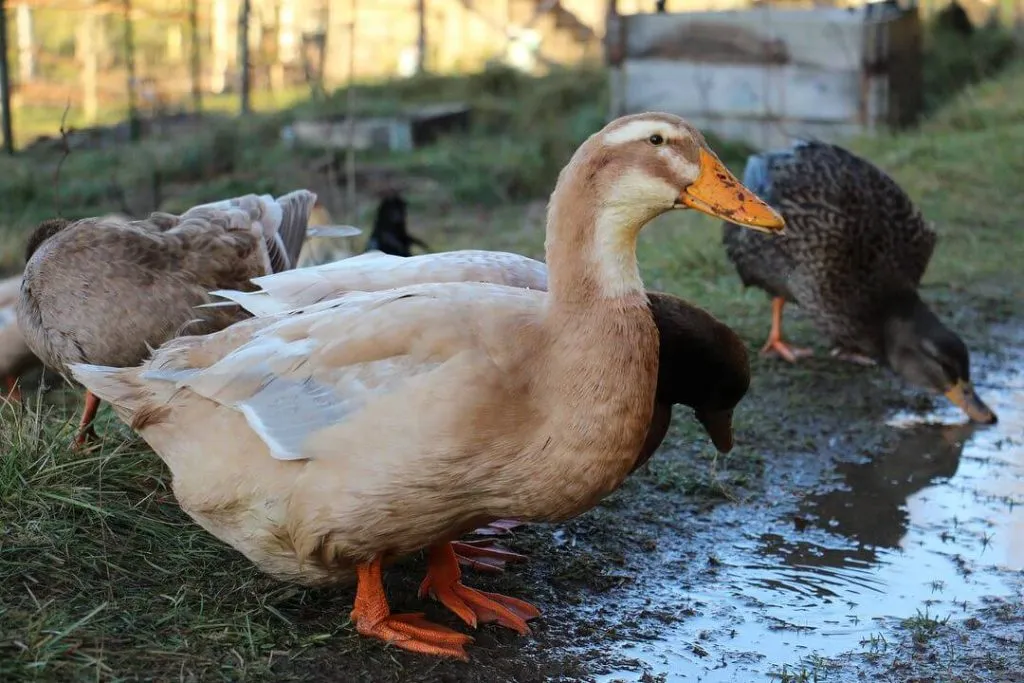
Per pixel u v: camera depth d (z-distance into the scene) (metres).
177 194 3.10
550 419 0.95
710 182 0.96
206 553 1.12
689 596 1.18
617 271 0.97
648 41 3.55
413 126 3.72
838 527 1.32
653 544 1.26
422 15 5.05
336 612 1.08
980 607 1.17
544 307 0.98
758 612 1.16
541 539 1.25
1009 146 2.90
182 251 1.23
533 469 0.96
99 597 1.04
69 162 3.35
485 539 1.24
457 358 0.95
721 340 1.21
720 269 2.13
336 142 3.65
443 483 0.96
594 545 1.25
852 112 3.32
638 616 1.14
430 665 1.03
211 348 1.05
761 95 3.42
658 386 1.22
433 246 2.50
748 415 1.57
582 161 0.97
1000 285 2.07
